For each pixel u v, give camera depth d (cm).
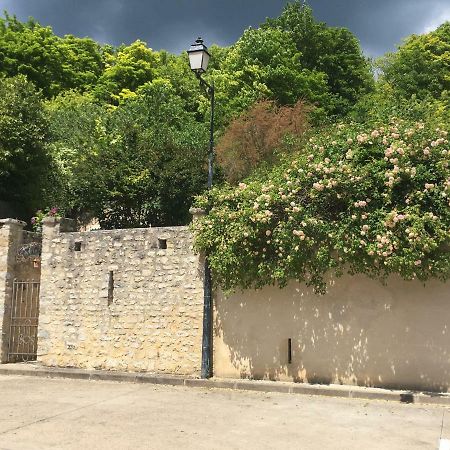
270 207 986
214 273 1084
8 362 1277
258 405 841
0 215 1930
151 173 1773
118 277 1183
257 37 2936
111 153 1831
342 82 3192
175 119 2767
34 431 678
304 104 2544
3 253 1305
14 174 1925
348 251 902
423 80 3052
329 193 929
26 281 1309
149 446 609
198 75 1160
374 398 887
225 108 2731
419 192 874
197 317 1095
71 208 1922
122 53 3919
